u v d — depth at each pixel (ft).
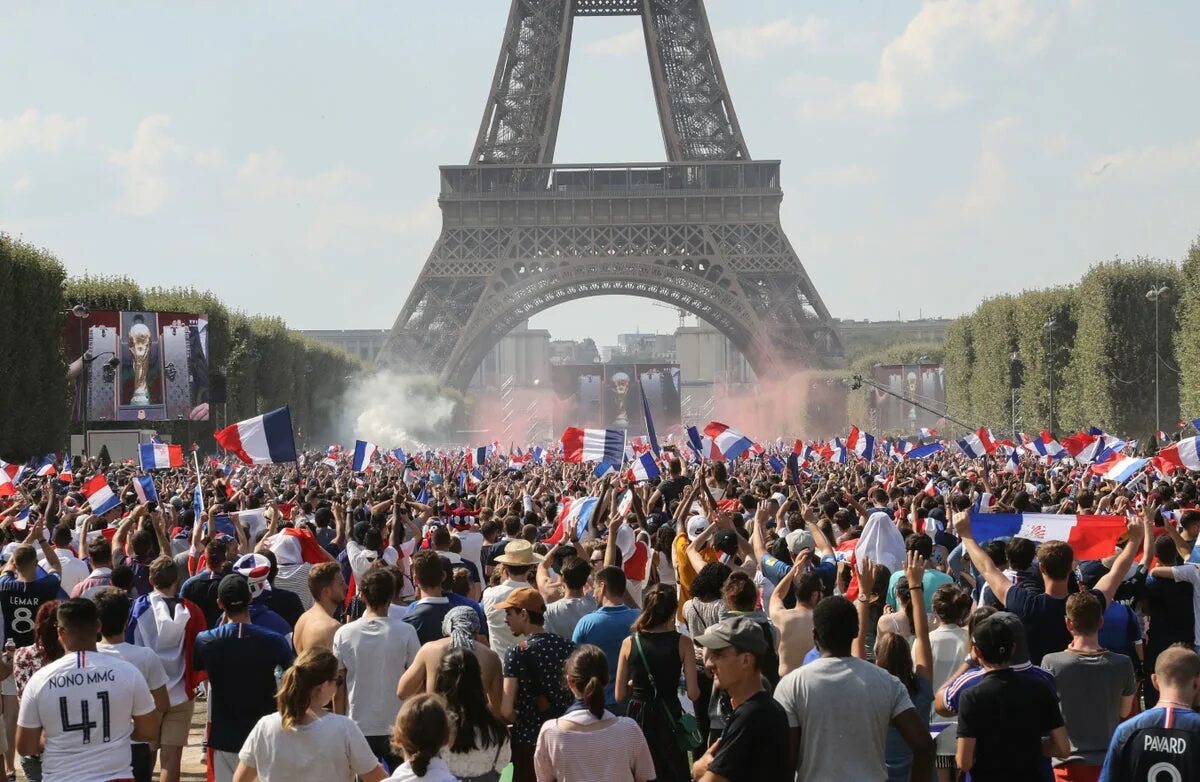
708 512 103.86
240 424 124.26
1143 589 82.43
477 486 207.21
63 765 60.44
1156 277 486.38
